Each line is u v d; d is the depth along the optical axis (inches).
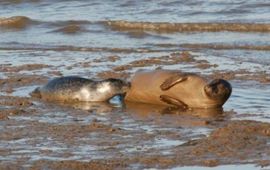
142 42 3454.7
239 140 1701.5
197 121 1952.5
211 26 3732.8
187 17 4010.8
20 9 4389.8
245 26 3705.7
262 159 1572.3
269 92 2298.2
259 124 1838.1
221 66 2743.6
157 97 2144.4
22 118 1995.6
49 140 1758.1
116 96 2279.8
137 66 2755.9
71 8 4338.1
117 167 1536.7
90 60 2925.7
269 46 3213.6
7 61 2940.5
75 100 2225.6
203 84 2090.3
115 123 1941.4
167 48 3255.4
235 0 4291.3
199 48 3233.3
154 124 1924.2
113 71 2659.9
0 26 3873.0
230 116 2010.3
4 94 2331.4
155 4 4315.9
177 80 2100.1
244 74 2573.8
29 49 3253.0
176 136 1782.7
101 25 3804.1
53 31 3732.8
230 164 1547.7
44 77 2571.4
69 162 1567.4
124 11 4210.1
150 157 1599.4
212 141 1707.7
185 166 1540.4
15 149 1684.3
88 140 1753.2
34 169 1533.0
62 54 3095.5
